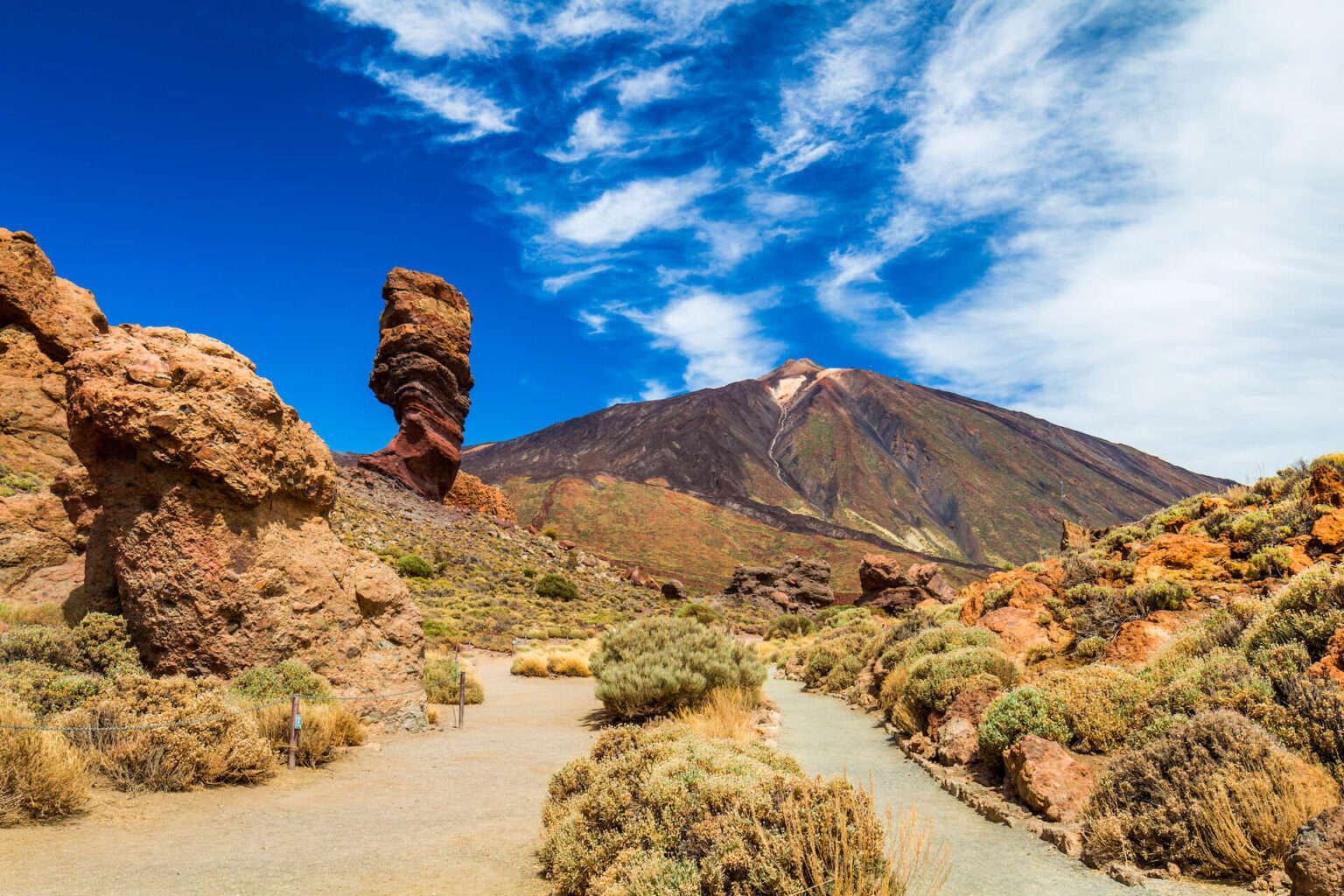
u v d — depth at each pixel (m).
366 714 12.74
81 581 14.58
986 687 11.89
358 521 56.66
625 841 5.50
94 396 10.96
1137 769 7.50
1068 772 8.47
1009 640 15.20
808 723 15.36
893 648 18.52
